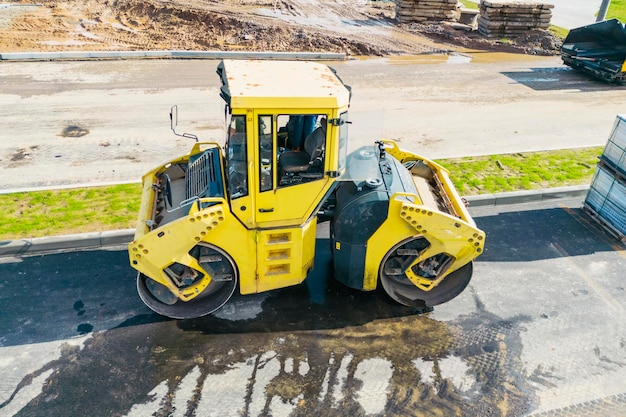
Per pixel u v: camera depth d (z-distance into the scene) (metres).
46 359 5.45
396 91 13.61
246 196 5.37
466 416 4.95
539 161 9.88
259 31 17.81
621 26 14.40
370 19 20.59
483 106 12.77
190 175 6.27
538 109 12.67
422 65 15.91
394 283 6.46
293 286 6.62
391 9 22.27
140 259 5.43
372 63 15.97
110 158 9.59
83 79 13.55
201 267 5.75
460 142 10.72
